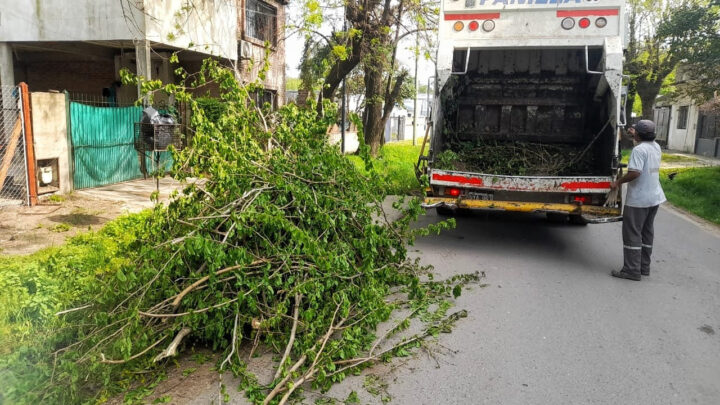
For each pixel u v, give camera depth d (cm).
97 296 445
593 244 877
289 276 488
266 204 488
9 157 917
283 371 390
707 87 1747
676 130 3284
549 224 1029
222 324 436
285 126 622
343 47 1602
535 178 741
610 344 489
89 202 1003
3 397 355
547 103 905
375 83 1989
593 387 413
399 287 628
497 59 902
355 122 626
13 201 966
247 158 547
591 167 848
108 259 607
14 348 425
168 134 915
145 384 407
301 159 570
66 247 687
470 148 911
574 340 496
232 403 385
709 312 576
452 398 394
